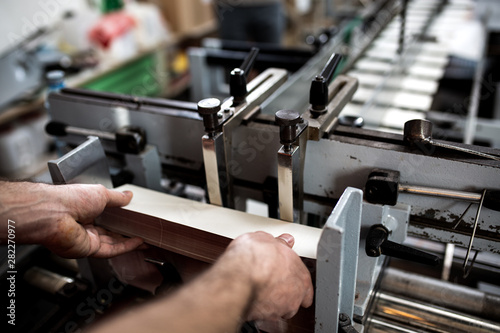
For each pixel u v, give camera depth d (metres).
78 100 0.89
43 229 0.66
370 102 1.05
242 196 0.85
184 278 0.76
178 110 0.83
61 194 0.67
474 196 0.63
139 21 2.62
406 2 1.37
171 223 0.68
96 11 2.66
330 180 0.76
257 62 1.61
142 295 0.83
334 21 3.27
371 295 0.75
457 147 0.64
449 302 0.80
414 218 0.73
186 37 3.22
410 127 0.66
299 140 0.66
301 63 1.56
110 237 0.76
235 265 0.52
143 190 0.78
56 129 0.91
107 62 2.38
